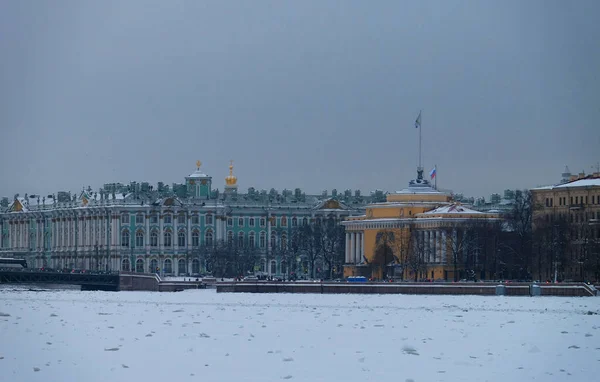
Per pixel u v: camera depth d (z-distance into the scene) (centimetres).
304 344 15925
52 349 15250
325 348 15525
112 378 13425
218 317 19938
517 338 16675
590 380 13375
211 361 14412
